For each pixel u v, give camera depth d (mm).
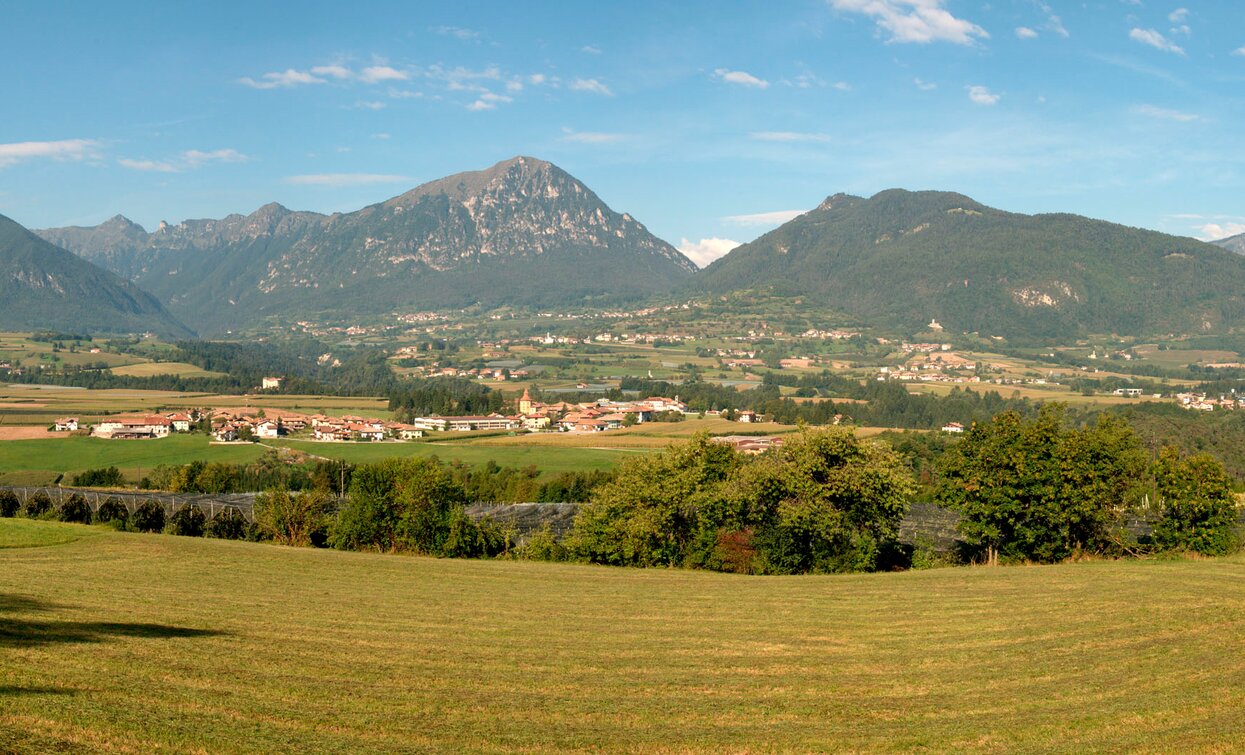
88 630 28594
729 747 20359
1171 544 60875
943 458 64875
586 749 20016
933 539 72875
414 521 70125
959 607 38219
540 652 29328
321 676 24750
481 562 61344
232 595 39562
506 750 19703
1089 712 22469
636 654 29438
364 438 198875
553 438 186500
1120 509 63812
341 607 37469
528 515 96500
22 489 104250
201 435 192500
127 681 22625
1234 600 34875
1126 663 26984
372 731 20406
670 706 23328
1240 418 177125
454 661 27547
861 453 60875
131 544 57719
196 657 25734
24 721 19062
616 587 47062
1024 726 21547
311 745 19266
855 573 56656
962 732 21250
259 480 136750
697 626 34750
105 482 135625
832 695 24594
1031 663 27625
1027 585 43969
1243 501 80438
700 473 62969
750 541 60406
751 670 27359
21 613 30875
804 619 36250
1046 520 59406
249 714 20953
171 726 19578
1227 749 19469
